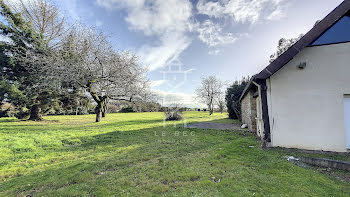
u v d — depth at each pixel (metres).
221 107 25.89
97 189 2.55
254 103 7.76
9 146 5.16
